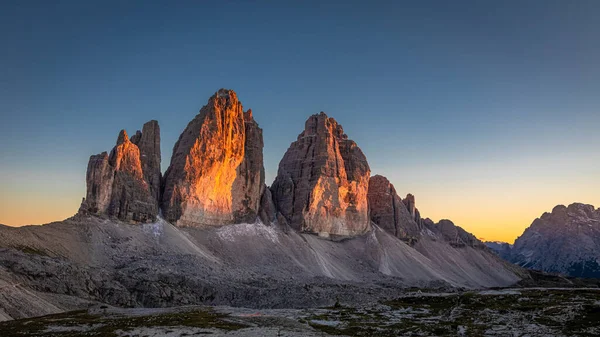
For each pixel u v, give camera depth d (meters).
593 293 172.62
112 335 97.75
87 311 139.25
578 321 127.38
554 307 146.38
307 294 197.62
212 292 185.25
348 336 108.88
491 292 194.25
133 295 167.50
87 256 197.75
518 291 192.50
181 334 100.31
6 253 159.88
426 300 183.25
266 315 137.50
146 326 109.56
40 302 137.00
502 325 128.50
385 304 178.12
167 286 177.50
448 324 130.88
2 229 184.38
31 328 105.75
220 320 122.50
